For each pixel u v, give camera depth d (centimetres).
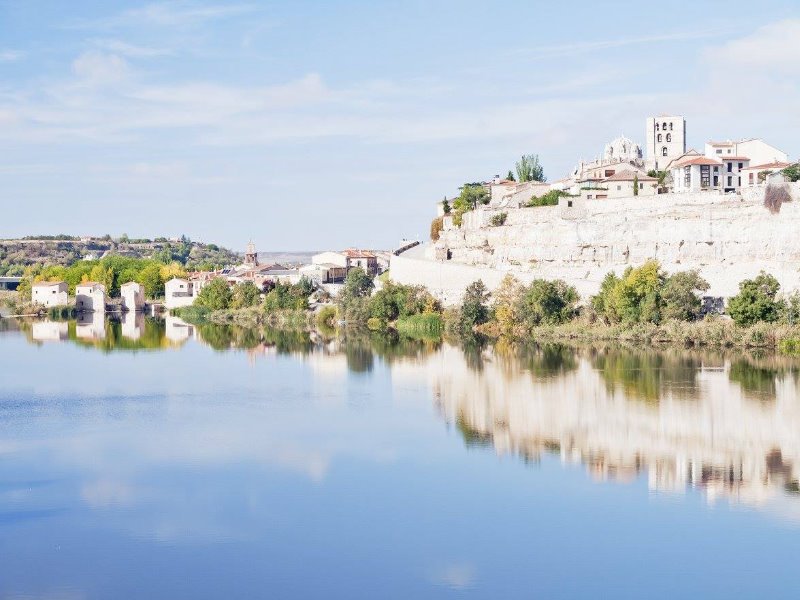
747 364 15138
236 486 8894
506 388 13638
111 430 11181
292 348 19675
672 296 18612
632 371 14775
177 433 11006
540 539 7538
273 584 6781
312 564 7112
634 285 18962
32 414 12194
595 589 6675
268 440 10631
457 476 9156
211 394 13700
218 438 10744
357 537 7606
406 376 15088
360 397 13262
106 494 8675
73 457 9931
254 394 13662
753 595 6556
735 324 17500
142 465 9619
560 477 9094
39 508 8312
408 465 9556
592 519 7956
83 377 15562
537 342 19300
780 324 17062
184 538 7612
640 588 6681
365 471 9350
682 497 8475
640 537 7556
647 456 9794
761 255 19075
